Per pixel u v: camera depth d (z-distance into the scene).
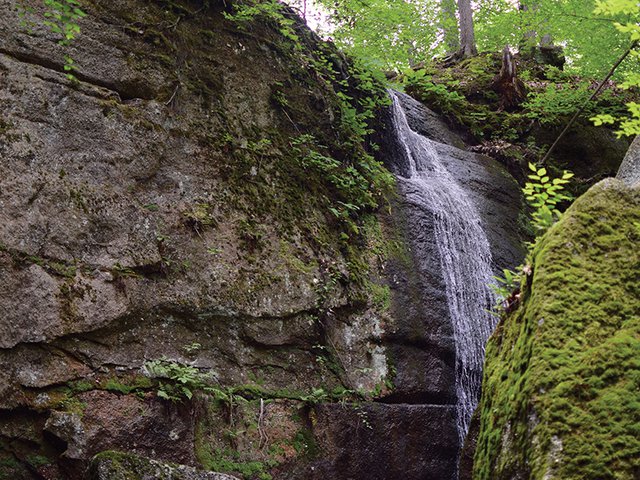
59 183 5.30
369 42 9.91
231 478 4.33
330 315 6.52
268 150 6.94
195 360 5.55
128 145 5.82
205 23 7.04
